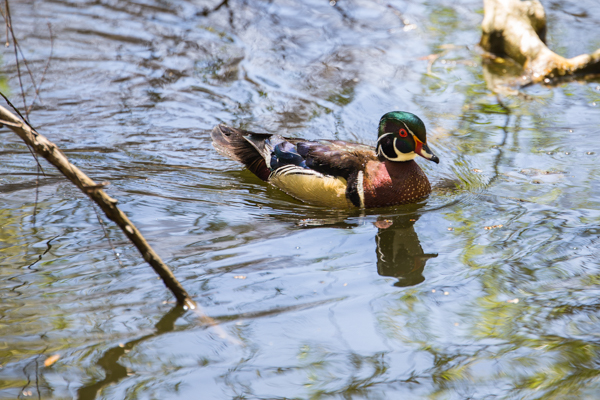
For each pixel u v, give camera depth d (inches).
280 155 453.7
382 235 380.2
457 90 588.4
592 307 299.9
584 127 518.3
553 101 570.9
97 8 768.9
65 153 483.2
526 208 404.2
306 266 343.3
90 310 299.6
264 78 609.3
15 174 451.8
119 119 537.6
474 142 500.7
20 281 323.6
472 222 392.5
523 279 326.6
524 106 561.6
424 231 384.8
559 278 326.0
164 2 786.2
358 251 360.5
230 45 677.9
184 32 708.0
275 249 362.3
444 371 260.7
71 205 411.2
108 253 352.8
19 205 409.1
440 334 285.4
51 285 320.2
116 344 276.4
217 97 574.9
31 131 246.1
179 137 515.8
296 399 245.8
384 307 305.7
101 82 598.5
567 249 352.5
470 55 658.2
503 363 264.2
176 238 372.8
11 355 267.6
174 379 256.4
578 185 430.3
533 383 252.5
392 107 555.5
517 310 301.6
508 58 652.1
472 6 770.2
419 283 326.6
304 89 587.8
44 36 687.7
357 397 246.5
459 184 449.1
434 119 536.7
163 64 636.1
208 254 353.4
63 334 281.7
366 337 283.6
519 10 645.9
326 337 283.7
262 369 263.0
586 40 674.8
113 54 653.9
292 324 292.5
